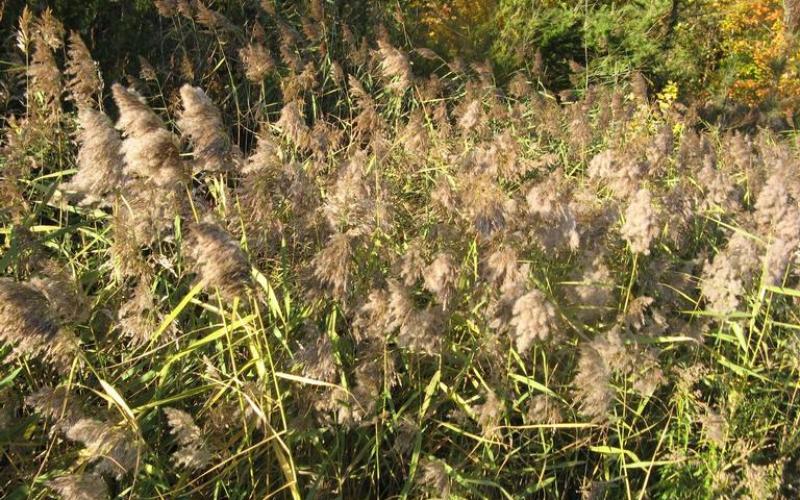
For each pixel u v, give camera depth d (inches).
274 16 289.7
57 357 107.6
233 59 264.5
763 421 158.2
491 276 129.3
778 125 388.2
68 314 106.3
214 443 113.0
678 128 304.7
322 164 164.2
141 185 124.1
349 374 132.9
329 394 119.3
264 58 223.0
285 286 131.9
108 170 113.2
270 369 123.0
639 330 152.5
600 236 161.0
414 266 122.6
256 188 130.0
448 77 346.9
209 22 245.0
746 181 227.3
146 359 126.5
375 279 136.3
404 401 137.3
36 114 171.2
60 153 168.4
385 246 148.9
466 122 187.6
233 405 118.3
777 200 157.9
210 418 114.8
